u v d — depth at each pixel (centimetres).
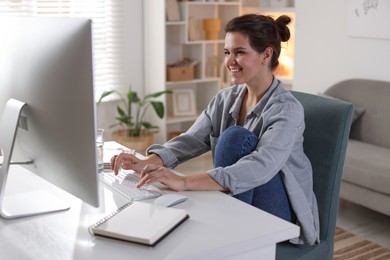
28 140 146
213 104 205
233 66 181
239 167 163
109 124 504
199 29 536
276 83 185
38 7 445
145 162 186
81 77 125
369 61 411
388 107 377
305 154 190
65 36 127
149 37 499
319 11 443
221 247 124
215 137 204
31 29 139
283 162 169
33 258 120
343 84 411
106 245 126
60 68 129
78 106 127
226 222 139
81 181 132
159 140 505
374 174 318
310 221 176
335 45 434
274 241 133
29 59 139
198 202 153
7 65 148
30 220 142
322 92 448
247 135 170
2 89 152
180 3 499
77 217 144
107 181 171
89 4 470
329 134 185
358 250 301
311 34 452
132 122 504
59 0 454
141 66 511
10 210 147
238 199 167
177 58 527
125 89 504
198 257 121
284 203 175
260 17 180
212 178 163
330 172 184
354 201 336
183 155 198
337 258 291
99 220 142
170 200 150
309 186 183
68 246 126
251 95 190
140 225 131
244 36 177
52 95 133
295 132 174
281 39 188
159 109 473
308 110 193
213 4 520
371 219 350
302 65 464
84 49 123
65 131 132
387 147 371
